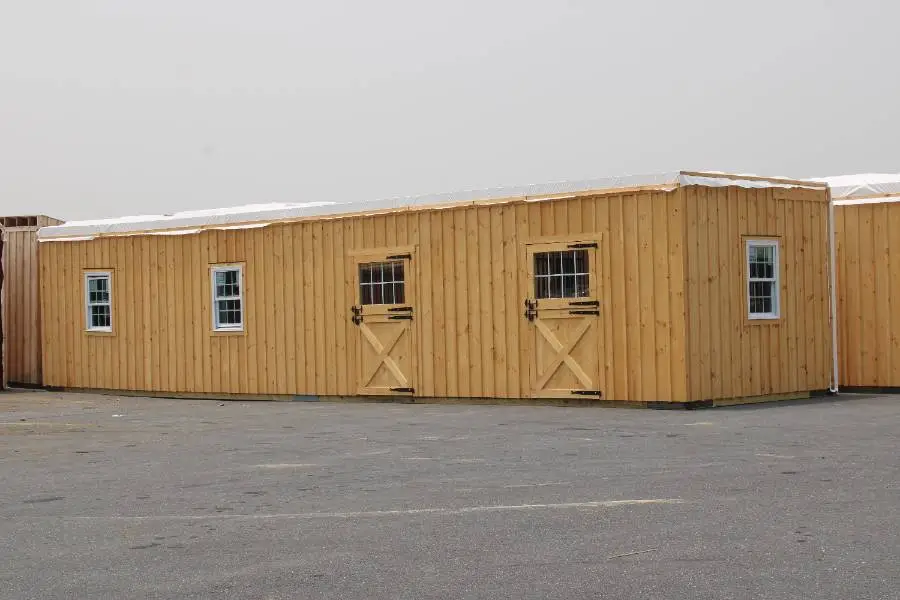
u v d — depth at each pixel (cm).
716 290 1797
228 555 764
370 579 690
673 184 1753
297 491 1016
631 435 1384
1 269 2609
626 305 1803
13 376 2731
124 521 893
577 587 659
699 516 845
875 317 2147
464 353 1977
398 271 2064
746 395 1838
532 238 1898
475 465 1155
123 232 2439
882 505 871
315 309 2164
